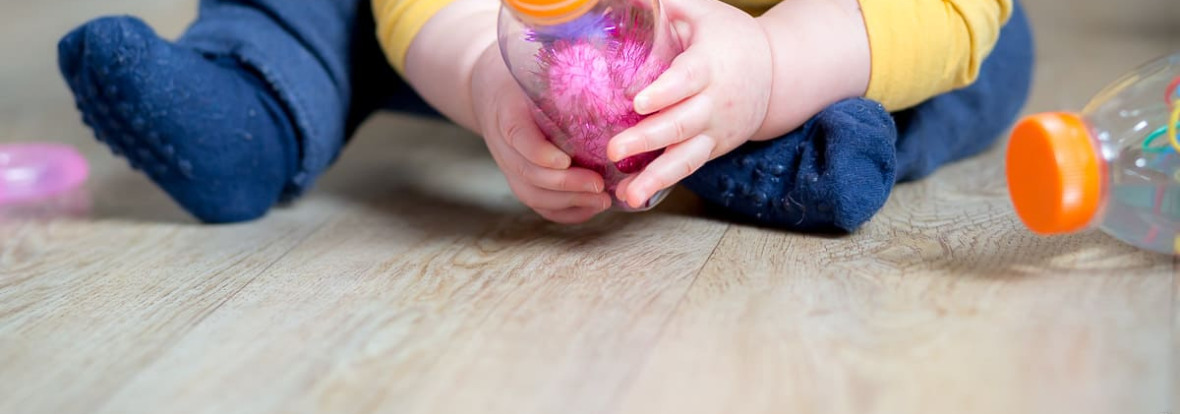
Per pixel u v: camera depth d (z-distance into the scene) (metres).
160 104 0.73
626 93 0.64
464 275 0.68
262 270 0.70
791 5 0.72
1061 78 1.09
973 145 0.86
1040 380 0.57
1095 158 0.63
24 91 1.15
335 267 0.70
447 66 0.75
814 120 0.71
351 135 0.87
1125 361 0.58
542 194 0.69
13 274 0.72
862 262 0.68
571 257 0.70
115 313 0.66
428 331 0.62
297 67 0.79
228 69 0.77
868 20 0.72
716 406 0.56
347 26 0.82
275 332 0.63
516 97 0.68
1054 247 0.68
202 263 0.72
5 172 0.87
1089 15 1.42
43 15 1.52
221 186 0.77
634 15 0.64
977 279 0.65
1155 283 0.64
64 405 0.58
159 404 0.58
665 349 0.60
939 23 0.73
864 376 0.57
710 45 0.66
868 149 0.69
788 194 0.71
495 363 0.59
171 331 0.63
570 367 0.59
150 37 0.73
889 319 0.61
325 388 0.58
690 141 0.66
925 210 0.75
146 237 0.77
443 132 0.99
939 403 0.55
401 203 0.81
